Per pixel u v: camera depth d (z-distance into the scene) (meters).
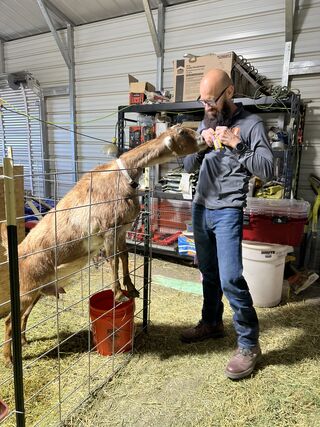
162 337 2.05
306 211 2.28
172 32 3.70
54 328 2.13
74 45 4.43
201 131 1.78
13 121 5.36
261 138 1.50
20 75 4.87
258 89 2.88
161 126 3.47
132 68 4.07
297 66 3.11
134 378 1.68
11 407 1.46
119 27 4.06
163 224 4.01
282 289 2.64
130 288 1.88
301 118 3.10
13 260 1.04
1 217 2.08
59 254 1.72
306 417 1.44
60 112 4.83
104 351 1.84
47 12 3.94
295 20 3.07
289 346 1.96
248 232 2.42
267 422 1.41
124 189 1.73
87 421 1.40
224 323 2.23
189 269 3.29
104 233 1.72
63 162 4.96
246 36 3.32
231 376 1.65
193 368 1.76
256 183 2.79
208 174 1.70
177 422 1.41
